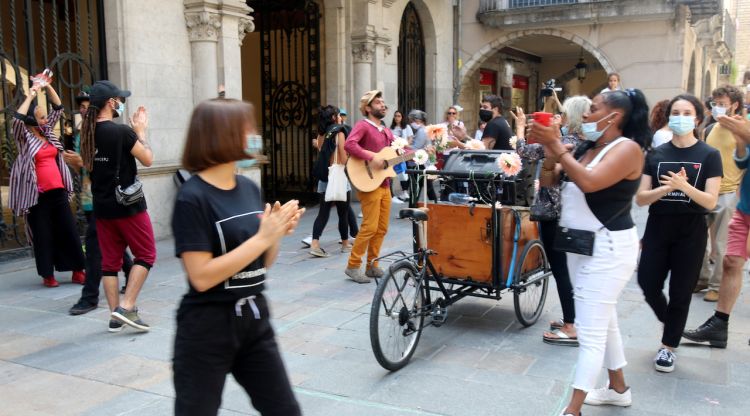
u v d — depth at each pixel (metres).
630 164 2.99
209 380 2.17
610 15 13.70
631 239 3.12
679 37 13.41
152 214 7.98
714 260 5.53
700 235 3.87
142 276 4.74
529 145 4.62
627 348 4.37
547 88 4.62
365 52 11.58
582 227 3.12
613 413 3.39
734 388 3.71
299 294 5.73
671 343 3.96
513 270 4.60
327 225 9.40
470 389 3.70
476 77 17.59
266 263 2.33
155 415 3.40
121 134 4.54
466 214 4.57
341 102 11.68
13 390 3.71
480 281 4.61
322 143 8.00
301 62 12.50
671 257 3.94
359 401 3.54
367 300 5.54
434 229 4.69
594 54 14.27
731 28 24.80
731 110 5.28
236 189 2.27
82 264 6.07
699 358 4.18
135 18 7.66
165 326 4.84
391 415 3.37
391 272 3.88
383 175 5.85
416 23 14.03
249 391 2.36
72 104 7.32
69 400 3.58
